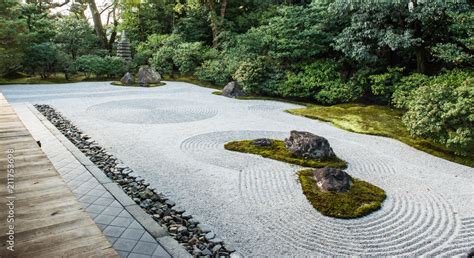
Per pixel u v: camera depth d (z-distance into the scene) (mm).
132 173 4152
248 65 11031
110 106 8984
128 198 3281
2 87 12406
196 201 3455
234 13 17984
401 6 7359
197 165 4547
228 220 3078
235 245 2676
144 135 6062
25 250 1325
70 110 8250
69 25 16812
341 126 7062
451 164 4906
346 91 9156
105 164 4449
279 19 10836
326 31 10461
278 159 4797
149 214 3107
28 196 1789
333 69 9992
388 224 3084
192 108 9016
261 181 4031
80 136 5852
